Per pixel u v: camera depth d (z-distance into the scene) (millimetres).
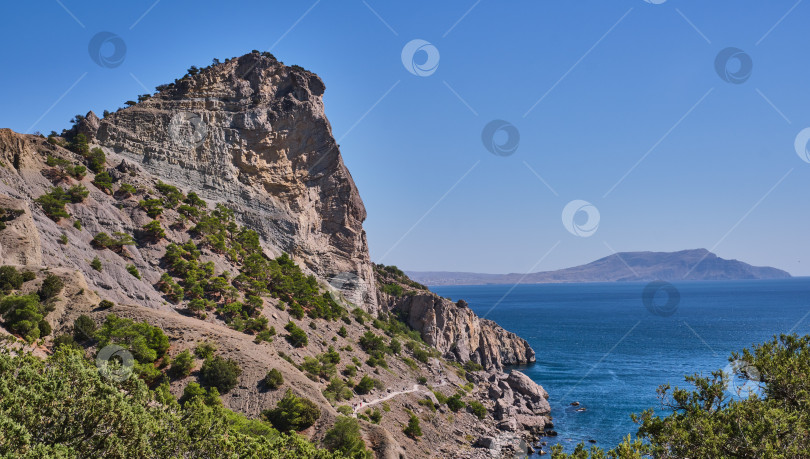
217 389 63562
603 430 89375
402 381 97500
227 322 85062
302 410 62781
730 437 25047
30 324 58469
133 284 82812
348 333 109188
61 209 89062
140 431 34000
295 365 79750
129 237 92875
